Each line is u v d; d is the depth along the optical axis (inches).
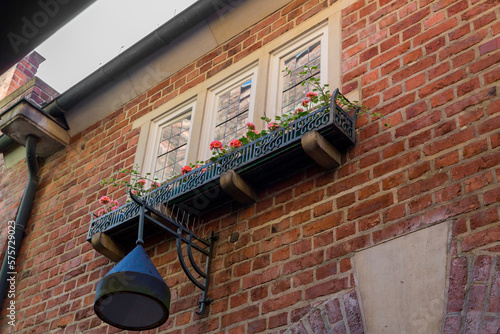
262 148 187.0
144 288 158.7
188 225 210.2
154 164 257.6
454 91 166.6
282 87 227.3
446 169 153.8
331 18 223.0
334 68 206.5
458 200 146.2
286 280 169.0
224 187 191.8
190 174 206.2
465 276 133.3
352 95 193.2
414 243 147.2
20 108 294.2
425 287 138.8
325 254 164.7
